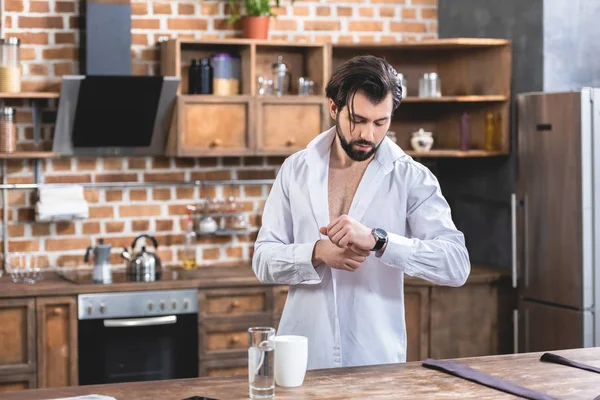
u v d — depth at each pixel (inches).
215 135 232.4
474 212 257.3
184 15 245.3
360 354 129.0
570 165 212.5
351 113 119.0
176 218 246.8
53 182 236.2
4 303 204.5
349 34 260.2
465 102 256.2
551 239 218.8
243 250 253.3
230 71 238.5
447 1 264.1
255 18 240.5
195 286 217.9
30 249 234.8
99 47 224.2
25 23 232.8
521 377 115.3
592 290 211.2
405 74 262.8
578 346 211.0
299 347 108.7
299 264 125.1
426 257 123.3
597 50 235.1
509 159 242.4
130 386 110.3
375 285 129.6
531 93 224.1
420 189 131.7
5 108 221.3
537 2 231.3
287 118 237.6
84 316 209.3
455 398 104.0
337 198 133.9
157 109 229.1
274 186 137.2
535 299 224.8
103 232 240.8
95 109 223.1
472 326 233.0
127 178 242.4
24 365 206.7
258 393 103.5
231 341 221.8
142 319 212.8
